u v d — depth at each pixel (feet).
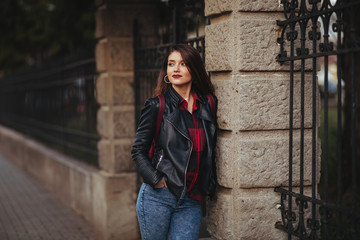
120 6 17.34
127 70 17.54
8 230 19.61
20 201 24.76
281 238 9.83
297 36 9.32
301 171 9.08
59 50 49.93
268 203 9.74
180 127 8.90
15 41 53.78
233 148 9.61
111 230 17.26
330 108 40.22
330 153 20.88
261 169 9.61
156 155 9.32
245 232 9.68
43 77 30.71
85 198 20.49
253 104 9.47
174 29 12.78
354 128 7.48
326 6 7.95
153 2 17.57
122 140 17.56
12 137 40.09
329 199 18.31
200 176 9.20
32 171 32.81
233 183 9.68
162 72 9.79
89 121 20.97
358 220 7.58
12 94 43.70
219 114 9.93
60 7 45.29
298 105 9.70
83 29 44.60
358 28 16.80
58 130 26.86
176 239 9.12
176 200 9.11
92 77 19.89
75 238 18.43
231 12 9.47
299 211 9.06
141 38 16.76
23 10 51.70
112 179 17.22
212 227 10.45
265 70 9.51
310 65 9.65
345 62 17.88
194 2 11.73
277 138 9.69
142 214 9.23
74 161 23.45
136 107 16.10
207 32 10.37
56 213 22.11
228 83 9.58
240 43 9.36
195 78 9.32
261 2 9.37
